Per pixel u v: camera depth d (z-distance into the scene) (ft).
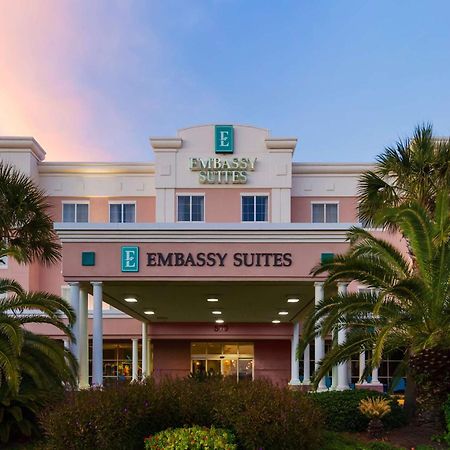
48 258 58.90
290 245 52.01
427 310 40.96
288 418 31.58
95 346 51.13
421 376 40.55
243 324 92.84
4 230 54.49
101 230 51.75
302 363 94.73
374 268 42.80
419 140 54.29
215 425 33.50
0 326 39.22
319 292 51.85
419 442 38.81
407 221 40.93
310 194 100.48
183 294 63.93
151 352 95.40
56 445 31.19
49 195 99.96
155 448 29.81
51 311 42.68
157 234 51.90
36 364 42.22
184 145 98.02
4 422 39.70
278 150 97.86
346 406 42.19
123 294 63.36
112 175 101.04
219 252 52.01
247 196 97.14
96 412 31.19
